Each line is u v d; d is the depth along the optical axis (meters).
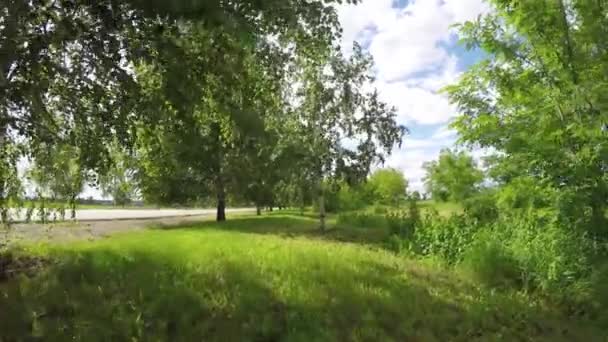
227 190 30.64
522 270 10.02
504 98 9.55
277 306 6.88
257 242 12.72
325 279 8.14
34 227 15.34
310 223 25.84
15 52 6.07
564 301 9.02
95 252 9.24
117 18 6.68
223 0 5.98
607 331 7.94
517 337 7.32
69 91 7.60
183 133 8.30
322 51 9.12
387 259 11.52
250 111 8.93
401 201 30.94
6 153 8.79
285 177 23.55
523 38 9.35
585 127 8.19
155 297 6.65
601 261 8.47
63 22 6.54
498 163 9.51
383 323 6.86
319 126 22.52
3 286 6.66
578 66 8.71
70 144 8.07
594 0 8.78
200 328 6.12
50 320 5.83
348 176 22.91
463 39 9.63
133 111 7.64
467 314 7.66
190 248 10.27
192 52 7.54
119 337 5.72
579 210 8.38
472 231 12.69
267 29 7.16
